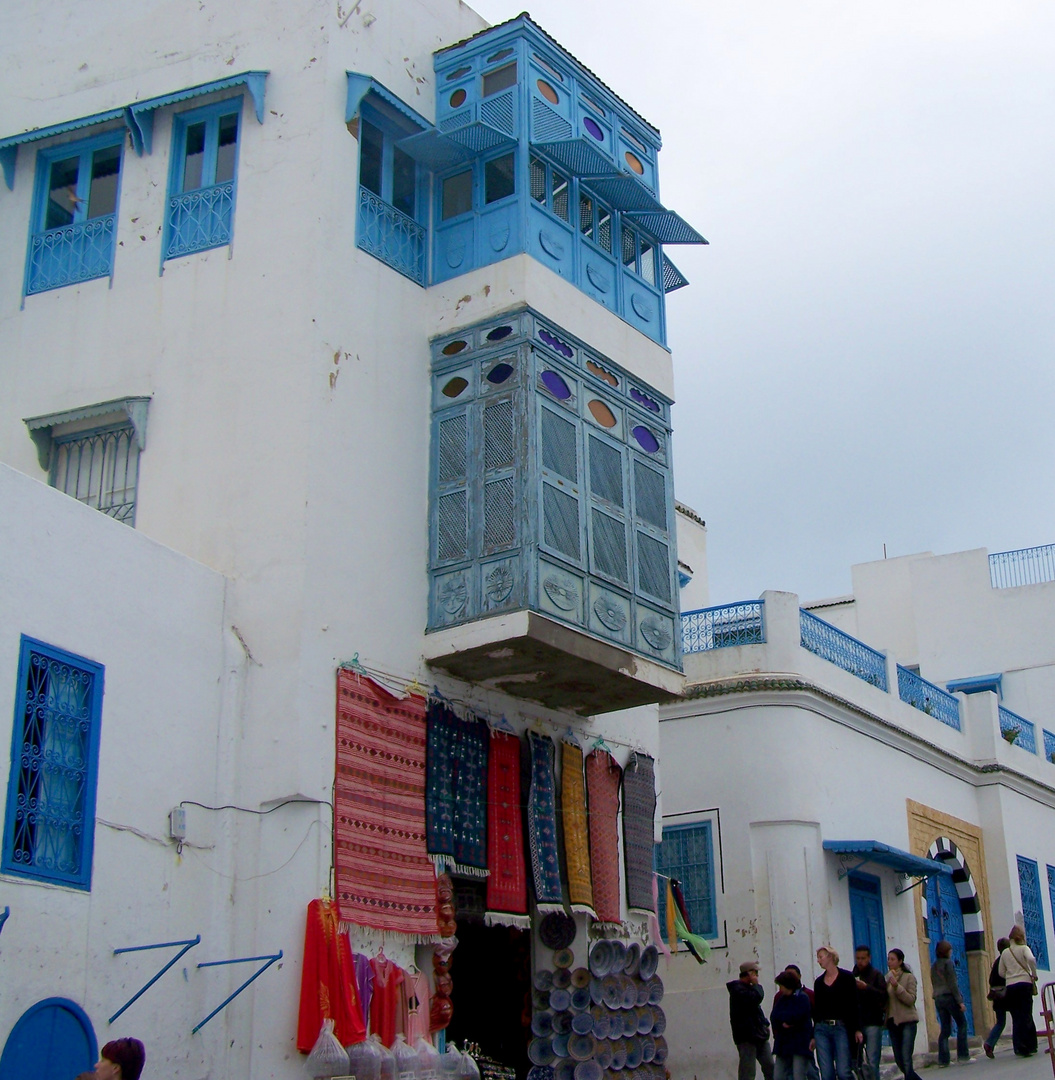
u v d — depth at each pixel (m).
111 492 12.36
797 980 12.36
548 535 12.01
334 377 11.84
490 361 12.59
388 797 11.24
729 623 18.08
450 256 13.24
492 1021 12.85
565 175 13.70
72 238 13.26
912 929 18.78
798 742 17.23
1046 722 25.72
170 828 10.12
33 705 9.20
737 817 17.02
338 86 12.60
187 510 11.76
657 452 13.91
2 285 13.38
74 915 9.18
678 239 14.93
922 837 19.67
